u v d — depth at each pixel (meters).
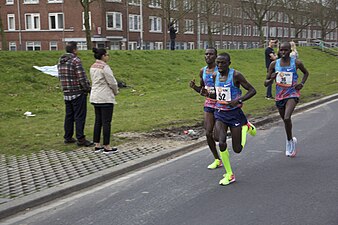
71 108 8.70
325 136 9.55
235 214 5.12
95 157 7.82
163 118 11.69
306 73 7.94
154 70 22.14
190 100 15.39
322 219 4.85
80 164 7.36
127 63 22.03
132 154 8.02
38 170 7.02
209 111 7.00
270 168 7.11
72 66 8.39
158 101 15.26
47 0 47.00
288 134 7.83
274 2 51.84
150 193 6.04
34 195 5.79
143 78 20.50
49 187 6.16
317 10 61.94
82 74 8.36
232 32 66.56
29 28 48.34
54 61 19.81
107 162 7.48
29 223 5.08
